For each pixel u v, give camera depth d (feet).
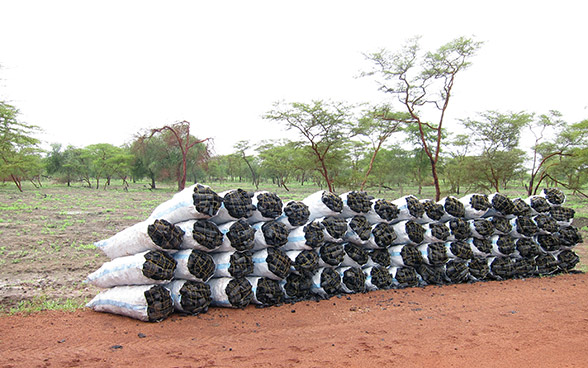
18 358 15.24
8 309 22.39
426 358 15.55
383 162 143.84
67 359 15.24
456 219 28.04
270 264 22.24
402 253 26.76
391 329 18.99
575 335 18.08
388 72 76.59
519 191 152.66
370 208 26.35
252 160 252.83
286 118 93.40
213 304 22.21
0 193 130.62
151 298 19.47
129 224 64.44
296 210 23.30
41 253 40.68
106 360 15.21
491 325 19.47
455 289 26.78
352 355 15.85
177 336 17.92
